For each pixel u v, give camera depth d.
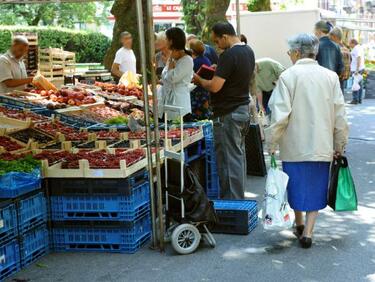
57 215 5.68
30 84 10.63
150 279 5.02
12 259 5.19
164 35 8.15
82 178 5.55
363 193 7.94
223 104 6.80
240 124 6.84
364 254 5.56
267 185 5.64
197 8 17.58
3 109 8.59
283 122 5.48
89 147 6.88
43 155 6.08
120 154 6.00
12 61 9.96
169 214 5.74
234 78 6.70
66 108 9.08
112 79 13.52
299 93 5.50
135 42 13.51
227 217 6.18
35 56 14.40
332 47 10.41
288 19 15.70
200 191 5.60
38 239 5.54
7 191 5.14
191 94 8.87
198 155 7.70
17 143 6.93
